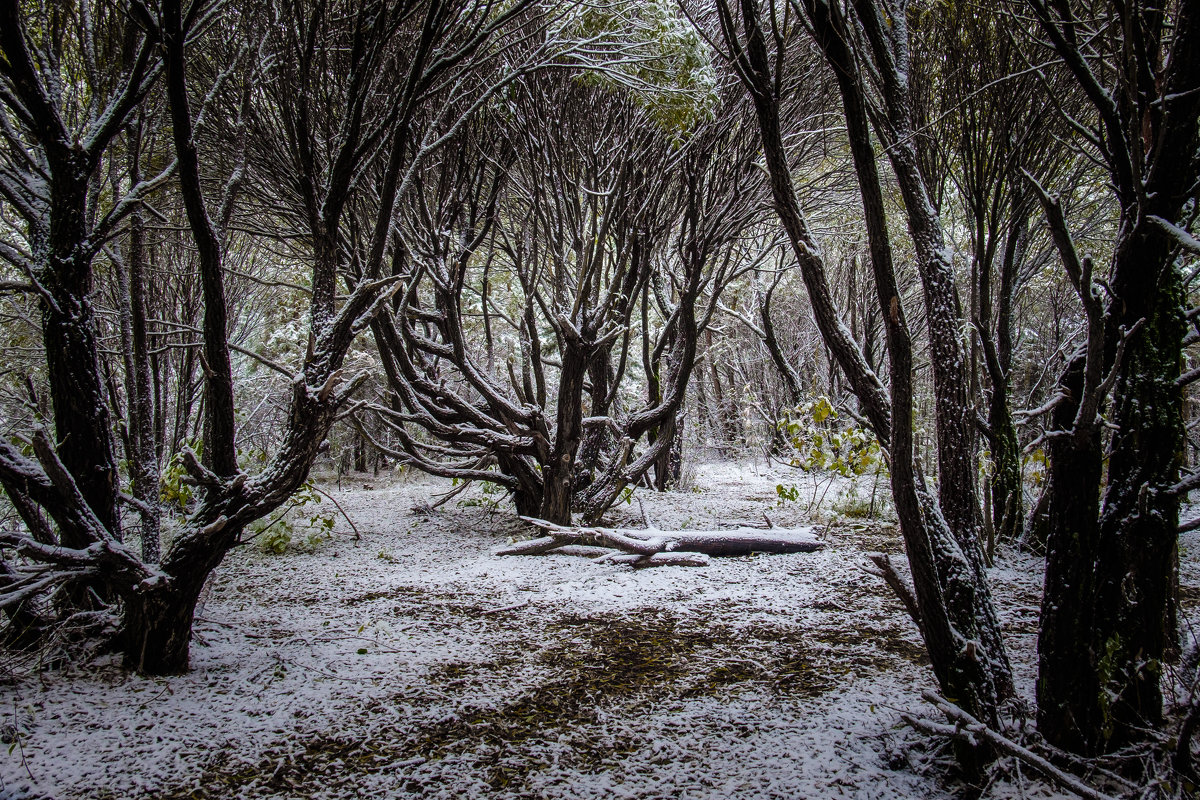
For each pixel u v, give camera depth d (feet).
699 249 20.20
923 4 13.39
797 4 7.89
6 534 8.80
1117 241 7.08
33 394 11.30
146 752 8.16
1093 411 6.49
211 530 9.61
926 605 7.47
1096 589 6.89
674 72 14.78
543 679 10.54
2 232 19.57
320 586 16.06
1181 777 6.25
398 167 10.78
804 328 48.14
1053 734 7.14
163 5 8.41
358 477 42.19
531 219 20.98
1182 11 6.38
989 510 17.20
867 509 25.08
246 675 10.46
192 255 22.15
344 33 12.99
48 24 11.04
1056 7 7.08
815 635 12.55
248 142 15.31
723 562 18.45
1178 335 6.86
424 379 20.92
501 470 23.53
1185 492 6.57
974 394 16.20
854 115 7.34
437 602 14.82
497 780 7.62
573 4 13.67
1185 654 7.18
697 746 8.37
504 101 17.47
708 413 54.60
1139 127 6.77
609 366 23.89
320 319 10.98
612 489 21.66
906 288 33.35
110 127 10.27
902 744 8.13
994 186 16.34
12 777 7.55
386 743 8.47
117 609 11.14
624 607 14.47
